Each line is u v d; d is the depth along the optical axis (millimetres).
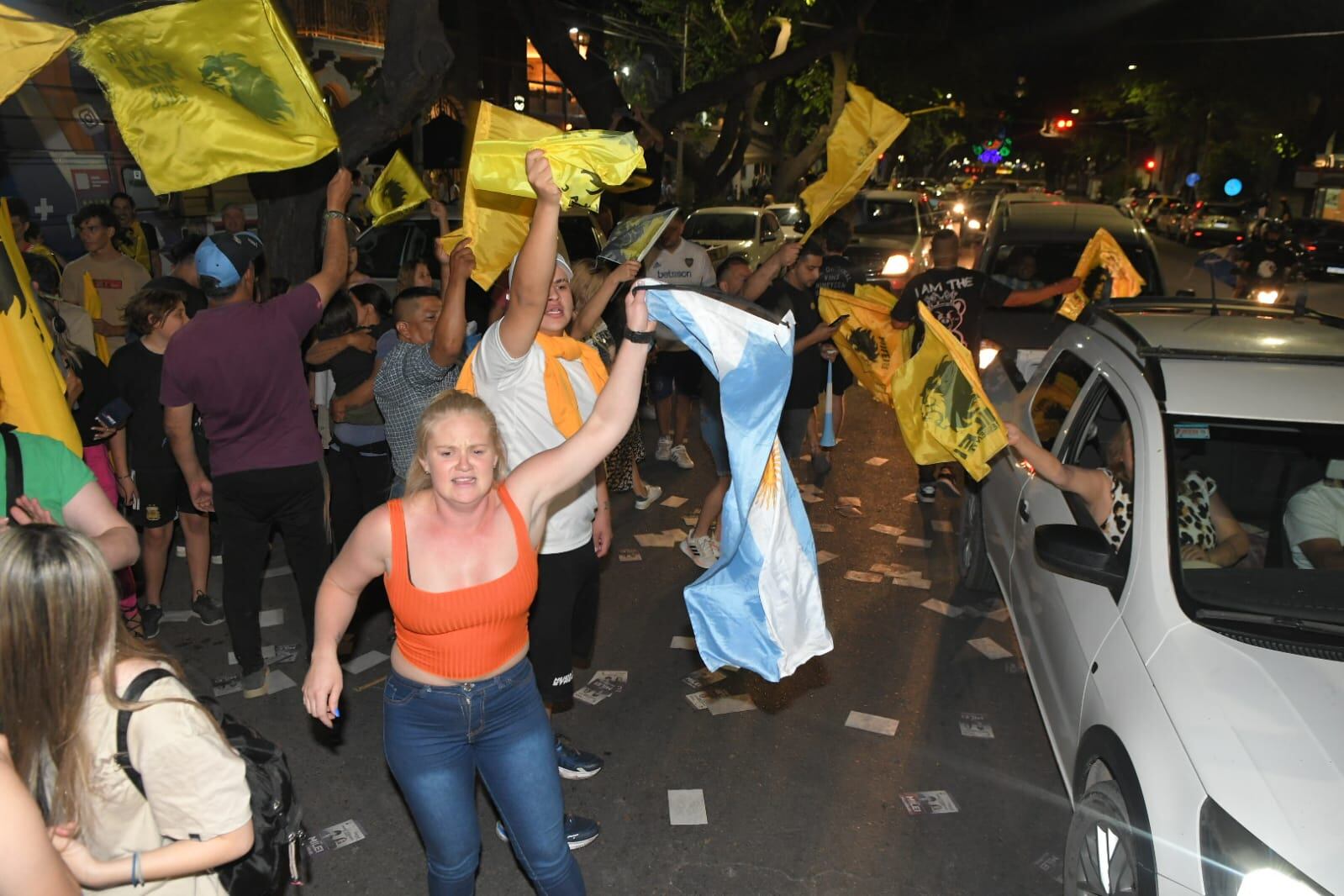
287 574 6719
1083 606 3963
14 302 3559
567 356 3924
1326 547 3852
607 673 5520
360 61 13414
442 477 2752
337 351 5480
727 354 2811
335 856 4082
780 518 2879
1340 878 2559
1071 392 5121
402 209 5098
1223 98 42344
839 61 21547
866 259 16828
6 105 9195
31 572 1995
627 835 4203
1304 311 5113
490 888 3932
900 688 5426
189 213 11273
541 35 12523
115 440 5527
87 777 2105
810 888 3912
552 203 3102
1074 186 91062
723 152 20422
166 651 2395
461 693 2920
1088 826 3467
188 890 2232
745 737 4934
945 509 8164
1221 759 2904
